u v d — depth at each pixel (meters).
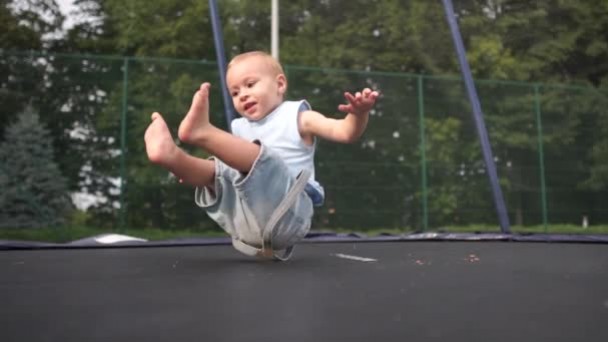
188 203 5.34
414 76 5.95
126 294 0.98
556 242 2.96
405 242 3.00
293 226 1.60
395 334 0.66
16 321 0.74
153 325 0.71
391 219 5.73
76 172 5.17
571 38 8.03
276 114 1.75
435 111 6.02
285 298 0.93
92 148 5.19
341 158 5.64
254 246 1.64
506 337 0.64
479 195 6.06
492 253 2.13
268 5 7.80
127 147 5.24
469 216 6.02
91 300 0.91
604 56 8.07
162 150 1.43
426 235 3.34
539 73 7.93
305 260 1.77
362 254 2.11
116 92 5.26
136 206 5.22
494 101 6.12
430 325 0.71
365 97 1.45
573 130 6.18
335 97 5.64
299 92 5.54
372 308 0.83
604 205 6.17
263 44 7.73
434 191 5.95
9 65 5.06
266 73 1.75
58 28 7.43
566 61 8.08
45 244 2.47
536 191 6.07
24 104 5.10
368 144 5.75
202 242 2.76
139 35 7.44
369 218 5.68
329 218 5.55
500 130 6.11
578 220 6.11
